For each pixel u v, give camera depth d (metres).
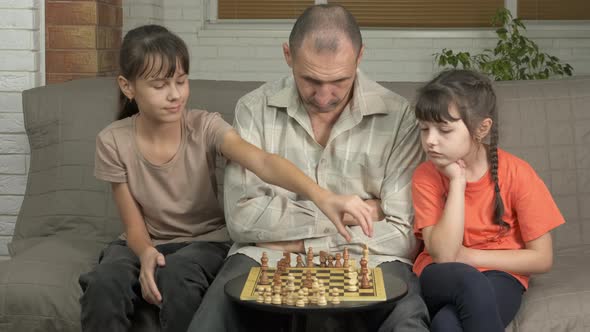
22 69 3.32
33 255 2.54
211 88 2.96
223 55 4.94
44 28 3.48
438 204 2.27
